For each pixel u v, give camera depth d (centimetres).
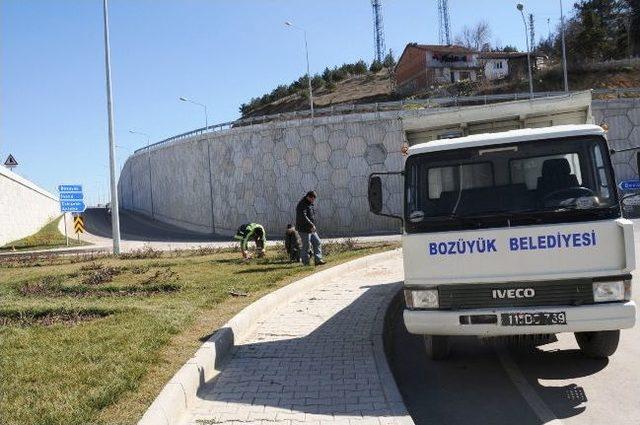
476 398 571
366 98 7719
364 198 3831
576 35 7556
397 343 797
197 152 5188
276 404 511
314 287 1177
